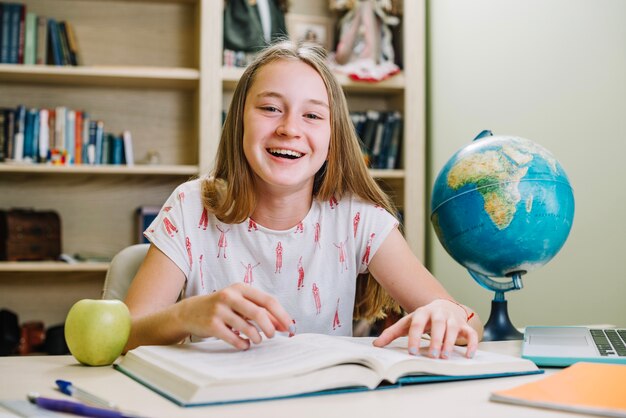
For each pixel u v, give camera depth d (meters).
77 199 3.18
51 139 2.92
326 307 1.33
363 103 3.36
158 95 3.24
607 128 1.86
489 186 1.18
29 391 0.72
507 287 1.26
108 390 0.72
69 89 3.16
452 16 2.91
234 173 1.26
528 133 2.31
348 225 1.34
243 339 0.83
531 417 0.60
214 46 2.93
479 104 2.67
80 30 3.19
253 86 1.22
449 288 2.86
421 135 3.08
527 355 0.91
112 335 0.88
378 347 0.89
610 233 1.83
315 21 3.25
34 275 3.15
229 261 1.29
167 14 3.26
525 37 2.33
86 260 2.96
